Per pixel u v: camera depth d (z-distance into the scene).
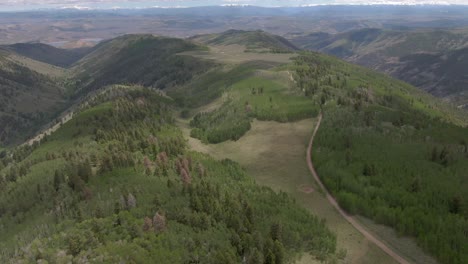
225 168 142.88
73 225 89.69
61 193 119.88
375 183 119.69
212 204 96.81
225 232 86.31
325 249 88.19
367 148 144.38
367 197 112.19
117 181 117.69
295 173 140.12
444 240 87.75
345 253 88.94
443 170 127.00
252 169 149.25
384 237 96.31
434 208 103.12
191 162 137.75
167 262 72.50
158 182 115.31
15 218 121.00
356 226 102.62
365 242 94.81
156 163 136.75
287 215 102.81
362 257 88.69
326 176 130.38
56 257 73.19
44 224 100.19
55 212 106.12
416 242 92.25
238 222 89.69
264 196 114.69
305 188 128.38
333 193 120.38
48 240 80.50
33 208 122.31
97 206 96.69
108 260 71.19
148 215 90.62
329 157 142.62
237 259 77.88
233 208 97.31
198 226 87.81
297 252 86.38
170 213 92.00
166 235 81.00
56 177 129.62
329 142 154.25
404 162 131.75
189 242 79.19
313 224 98.88
